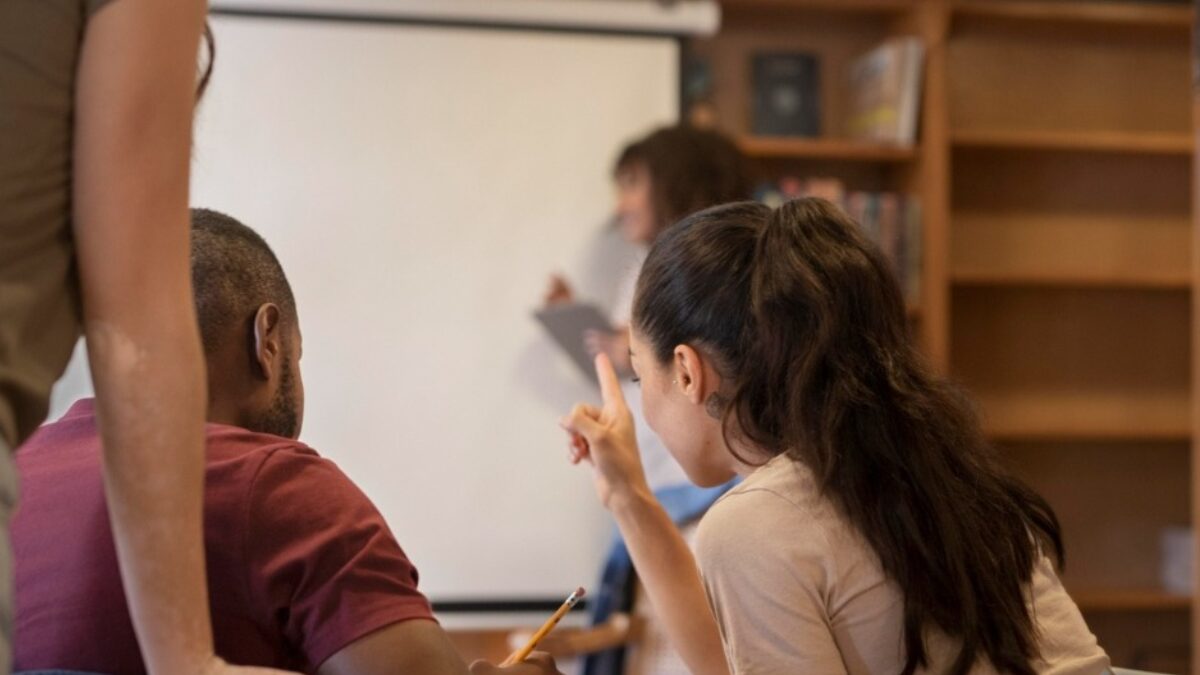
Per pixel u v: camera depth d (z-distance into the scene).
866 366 1.19
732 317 1.23
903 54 3.58
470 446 3.45
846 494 1.14
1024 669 1.13
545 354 3.48
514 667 1.17
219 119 3.37
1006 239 3.94
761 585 1.12
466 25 3.47
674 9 3.53
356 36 3.43
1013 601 1.16
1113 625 3.93
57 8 0.79
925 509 1.13
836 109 3.84
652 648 2.18
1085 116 3.96
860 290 1.21
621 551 2.29
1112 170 3.99
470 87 3.48
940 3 3.59
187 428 0.80
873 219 3.57
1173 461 4.00
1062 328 3.96
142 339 0.79
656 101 3.56
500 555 3.45
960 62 3.91
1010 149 3.89
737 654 1.12
